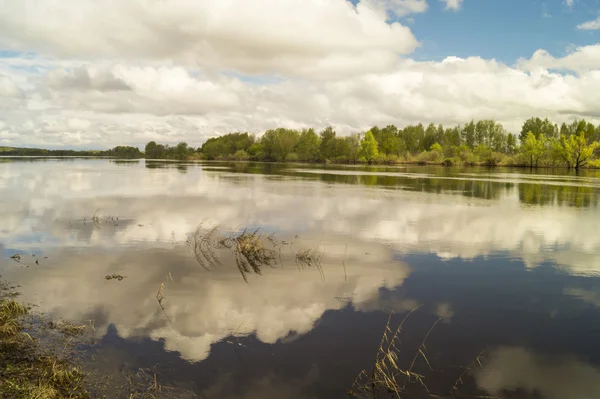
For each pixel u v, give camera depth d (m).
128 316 10.13
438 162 126.38
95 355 8.16
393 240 19.25
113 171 73.00
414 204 31.70
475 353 8.78
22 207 28.03
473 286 13.06
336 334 9.45
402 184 50.91
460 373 8.00
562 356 8.77
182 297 11.52
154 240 18.39
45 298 11.17
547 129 141.88
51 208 27.70
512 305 11.53
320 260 15.69
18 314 9.88
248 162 145.12
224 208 28.53
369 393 7.21
